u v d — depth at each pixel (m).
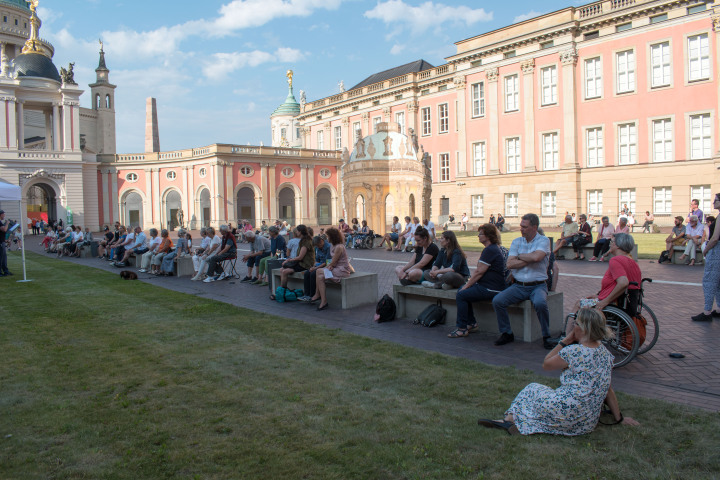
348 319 9.82
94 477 3.98
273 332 8.66
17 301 12.13
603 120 37.88
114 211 57.50
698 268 15.73
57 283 15.49
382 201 29.12
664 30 34.56
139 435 4.71
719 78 32.16
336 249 10.96
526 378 6.05
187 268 17.14
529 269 7.71
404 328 9.00
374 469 4.00
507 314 7.85
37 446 4.52
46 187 55.19
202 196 56.25
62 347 7.84
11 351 7.65
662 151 35.38
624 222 19.19
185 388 5.95
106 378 6.36
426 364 6.70
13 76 52.88
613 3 36.97
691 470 3.88
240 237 37.16
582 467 3.97
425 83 54.38
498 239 8.26
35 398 5.69
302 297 11.63
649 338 7.85
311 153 59.66
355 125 62.47
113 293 13.34
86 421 5.04
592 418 4.50
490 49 43.56
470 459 4.12
